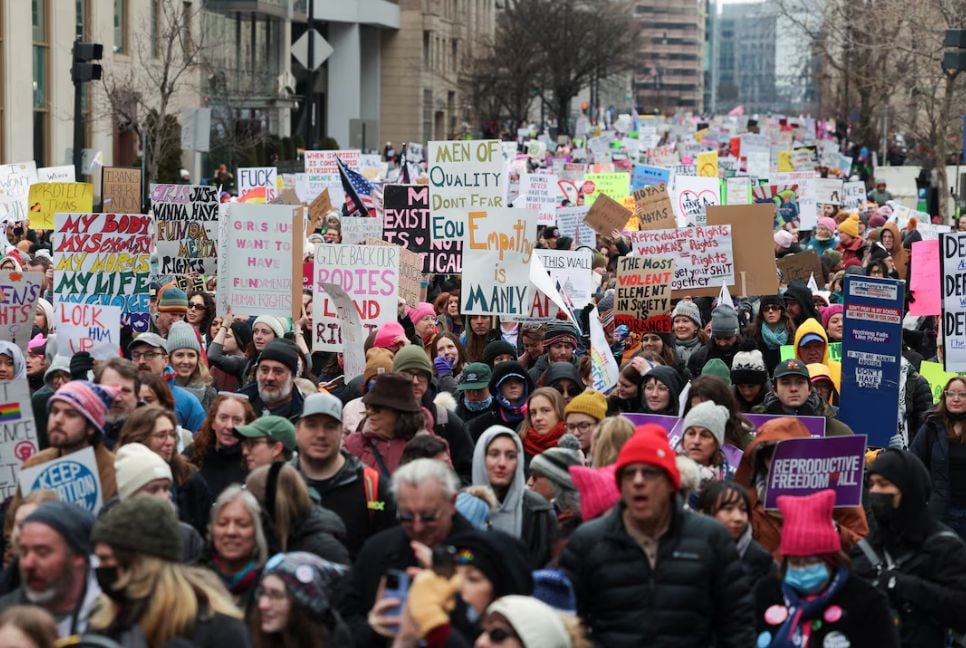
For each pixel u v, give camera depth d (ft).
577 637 26.94
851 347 58.18
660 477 31.78
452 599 26.78
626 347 69.77
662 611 31.86
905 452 38.06
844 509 41.24
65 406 38.81
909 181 263.70
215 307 73.26
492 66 417.49
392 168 208.13
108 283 65.05
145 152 190.80
